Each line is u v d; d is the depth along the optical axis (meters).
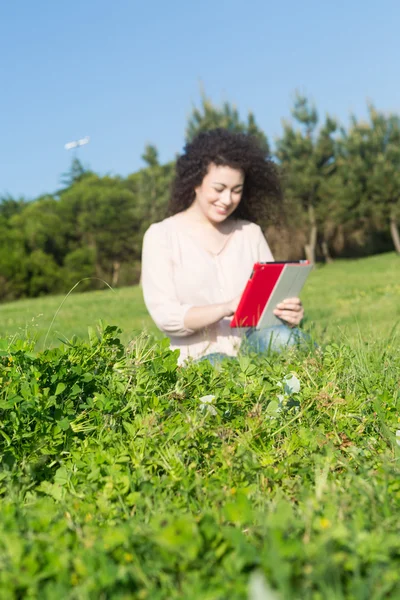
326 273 21.52
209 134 4.11
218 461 2.28
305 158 30.11
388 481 1.95
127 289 22.75
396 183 31.80
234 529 1.57
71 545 1.62
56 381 2.52
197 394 2.73
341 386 2.96
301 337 3.68
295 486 2.10
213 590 1.37
